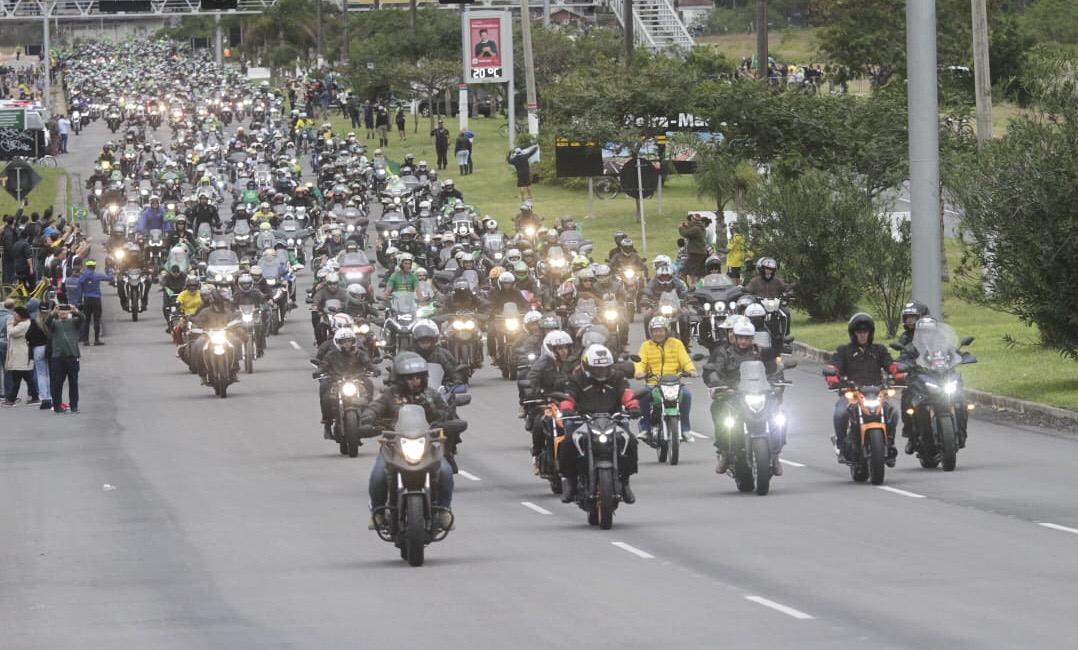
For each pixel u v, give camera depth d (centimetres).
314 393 10075
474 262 12006
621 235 13138
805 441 7669
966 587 4419
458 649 3819
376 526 5047
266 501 6488
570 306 9956
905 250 11594
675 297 10725
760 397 6238
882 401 6425
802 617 4081
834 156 15488
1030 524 5441
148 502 6562
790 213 12419
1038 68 8838
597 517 5650
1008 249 8694
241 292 11362
